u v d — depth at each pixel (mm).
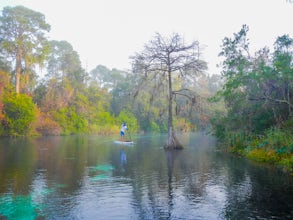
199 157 18938
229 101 22594
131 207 8305
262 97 19031
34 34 49188
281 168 13969
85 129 56125
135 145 28953
